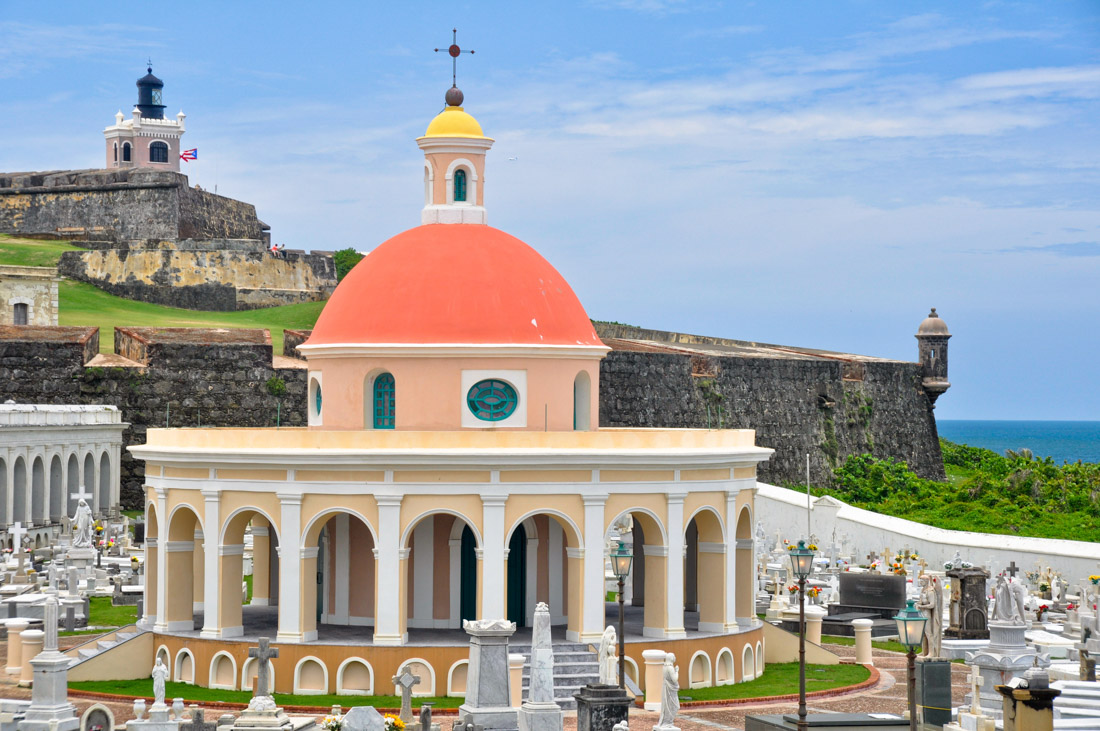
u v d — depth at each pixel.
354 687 40.41
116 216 146.12
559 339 44.31
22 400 93.94
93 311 129.12
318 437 41.62
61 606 53.94
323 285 153.12
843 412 122.50
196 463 43.19
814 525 81.00
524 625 45.09
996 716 35.84
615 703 32.41
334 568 45.19
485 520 41.03
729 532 44.97
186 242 142.12
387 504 40.88
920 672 36.72
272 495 41.94
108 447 89.62
